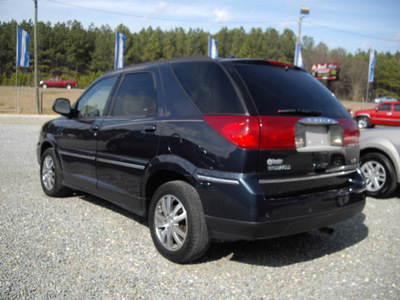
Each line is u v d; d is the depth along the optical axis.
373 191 5.87
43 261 3.16
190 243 3.05
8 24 107.06
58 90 45.22
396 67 102.69
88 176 4.45
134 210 3.76
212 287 2.86
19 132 13.35
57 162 5.05
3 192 5.36
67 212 4.54
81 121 4.62
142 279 2.94
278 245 3.83
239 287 2.88
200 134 3.05
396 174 5.63
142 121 3.64
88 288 2.75
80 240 3.66
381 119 22.25
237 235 2.83
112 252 3.42
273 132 2.87
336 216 3.25
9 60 103.75
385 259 3.52
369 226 4.51
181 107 3.33
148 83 3.82
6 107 28.50
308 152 3.08
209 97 3.16
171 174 3.43
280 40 120.25
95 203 5.00
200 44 125.19
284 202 2.87
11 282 2.78
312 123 3.12
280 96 3.13
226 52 130.62
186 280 2.96
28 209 4.59
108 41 116.62
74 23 124.94
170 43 123.94
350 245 3.88
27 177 6.39
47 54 111.25
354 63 88.19
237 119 2.86
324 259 3.49
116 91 4.26
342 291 2.87
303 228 3.01
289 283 2.98
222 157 2.87
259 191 2.75
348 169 3.49
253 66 3.31
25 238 3.64
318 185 3.18
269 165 2.86
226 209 2.85
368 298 2.77
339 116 3.47
